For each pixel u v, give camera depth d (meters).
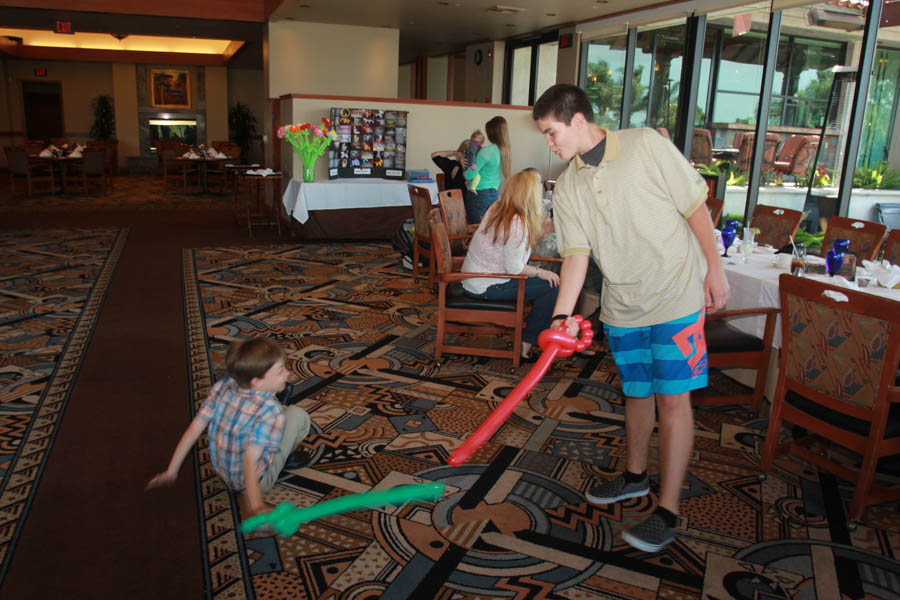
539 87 11.66
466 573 2.04
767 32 6.72
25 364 3.68
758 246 4.25
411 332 4.52
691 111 8.05
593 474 2.70
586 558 2.15
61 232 8.12
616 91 9.46
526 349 4.00
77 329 4.33
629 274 2.13
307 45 11.04
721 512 2.45
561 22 10.09
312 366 3.82
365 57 11.35
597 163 2.08
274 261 6.79
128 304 4.99
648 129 2.06
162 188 13.69
